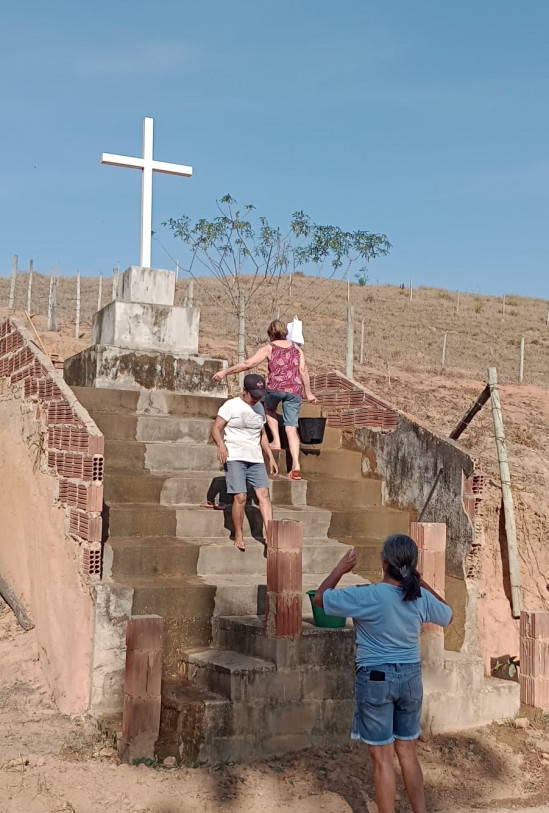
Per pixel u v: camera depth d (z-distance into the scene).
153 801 5.05
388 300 49.84
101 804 4.98
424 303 50.31
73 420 6.95
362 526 8.39
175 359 9.65
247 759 5.77
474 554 7.72
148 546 6.90
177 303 34.31
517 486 9.80
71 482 6.92
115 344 9.64
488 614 8.30
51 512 7.34
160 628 5.61
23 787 5.11
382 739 4.68
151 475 7.91
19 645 7.57
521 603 8.29
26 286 37.25
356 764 5.85
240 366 8.59
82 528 6.61
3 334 9.34
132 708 5.51
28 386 8.32
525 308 54.03
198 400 9.37
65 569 6.91
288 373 8.63
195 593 6.60
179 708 5.74
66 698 6.46
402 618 4.74
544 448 12.71
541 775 6.10
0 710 6.43
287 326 9.39
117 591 6.29
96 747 5.70
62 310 30.86
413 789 4.73
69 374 10.34
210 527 7.60
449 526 7.97
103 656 6.20
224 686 5.88
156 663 5.59
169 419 8.64
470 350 35.22
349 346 12.36
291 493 8.55
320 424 8.98
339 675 6.22
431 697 6.63
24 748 5.68
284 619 6.02
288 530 6.07
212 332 25.44
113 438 8.35
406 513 8.61
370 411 9.41
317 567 7.73
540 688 7.21
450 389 18.11
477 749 6.39
